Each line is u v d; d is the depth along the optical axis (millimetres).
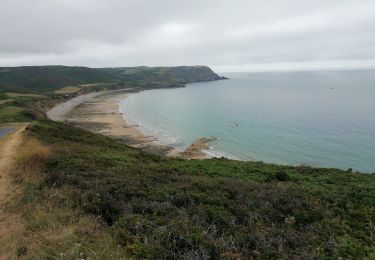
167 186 15492
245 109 123875
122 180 15539
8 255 8727
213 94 195625
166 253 8703
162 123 95188
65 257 8273
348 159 56562
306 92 196500
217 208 12500
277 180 24188
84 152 26625
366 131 77000
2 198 14008
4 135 34688
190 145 67375
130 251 8852
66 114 109500
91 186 14156
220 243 9297
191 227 10094
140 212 11695
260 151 62688
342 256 9992
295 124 89562
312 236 11016
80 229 9914
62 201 12500
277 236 10680
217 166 28781
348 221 13180
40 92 167250
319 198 15930
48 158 20672
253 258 9195
